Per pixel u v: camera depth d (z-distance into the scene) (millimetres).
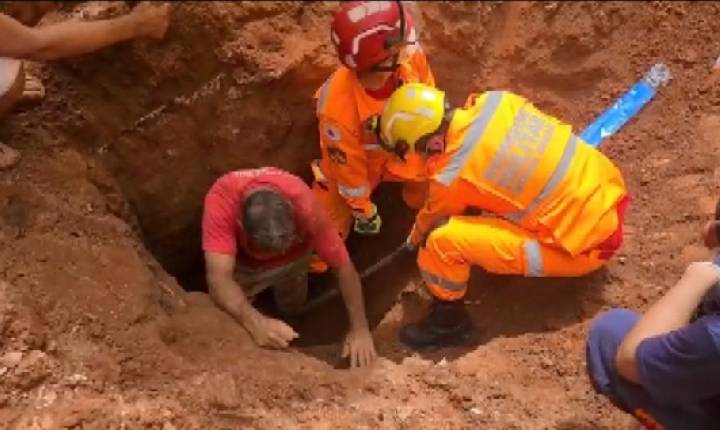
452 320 3840
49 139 4156
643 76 4430
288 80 4508
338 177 4125
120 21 4168
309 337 4582
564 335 3666
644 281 3754
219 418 3270
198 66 4500
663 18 4504
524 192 3543
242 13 4441
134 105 4484
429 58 4570
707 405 2799
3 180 3883
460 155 3545
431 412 3350
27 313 3369
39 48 3865
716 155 4051
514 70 4582
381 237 4742
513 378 3494
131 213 4426
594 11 4539
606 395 2963
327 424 3285
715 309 2619
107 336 3434
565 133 3613
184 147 4602
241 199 3670
